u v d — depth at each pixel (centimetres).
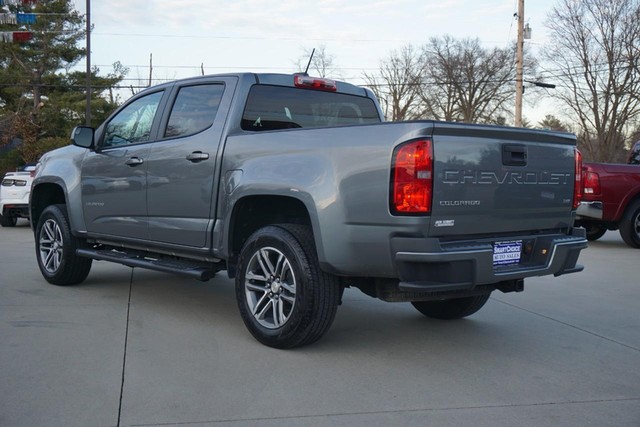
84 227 656
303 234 460
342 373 433
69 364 440
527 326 570
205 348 481
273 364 448
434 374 436
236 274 499
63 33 3972
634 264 934
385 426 350
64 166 679
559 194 481
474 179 421
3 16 2541
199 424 348
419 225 400
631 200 1085
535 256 470
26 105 4038
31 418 352
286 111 559
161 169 559
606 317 607
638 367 460
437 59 5178
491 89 5150
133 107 627
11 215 1470
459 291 460
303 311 449
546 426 354
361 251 421
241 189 484
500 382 423
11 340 493
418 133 399
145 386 402
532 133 453
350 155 425
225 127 518
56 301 626
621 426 355
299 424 351
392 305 645
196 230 529
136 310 596
